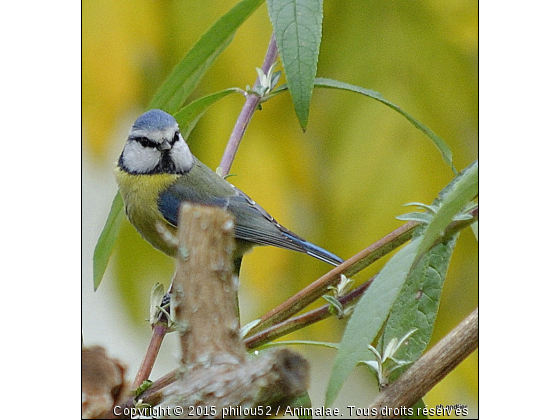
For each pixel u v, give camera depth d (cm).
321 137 579
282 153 588
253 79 608
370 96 500
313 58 414
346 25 577
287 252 625
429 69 562
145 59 586
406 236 459
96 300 625
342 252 565
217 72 610
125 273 635
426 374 348
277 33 417
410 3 569
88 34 570
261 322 448
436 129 557
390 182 558
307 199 580
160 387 368
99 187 652
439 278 451
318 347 596
